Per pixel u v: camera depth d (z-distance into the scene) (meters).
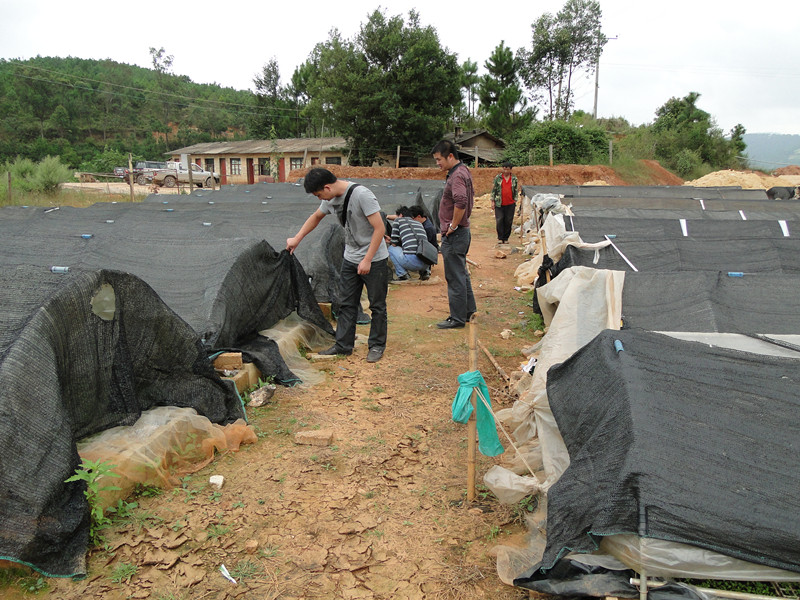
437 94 31.45
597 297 4.48
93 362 3.30
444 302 7.76
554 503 2.45
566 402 3.02
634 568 2.17
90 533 2.79
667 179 34.16
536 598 2.48
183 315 4.71
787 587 2.14
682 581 2.15
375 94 30.17
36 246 6.10
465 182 5.95
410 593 2.55
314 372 5.12
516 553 2.70
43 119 69.44
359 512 3.13
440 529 2.99
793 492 2.15
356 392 4.73
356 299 5.50
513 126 38.06
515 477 2.95
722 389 2.61
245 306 5.14
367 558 2.77
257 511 3.11
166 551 2.77
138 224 8.41
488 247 12.62
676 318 4.26
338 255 7.81
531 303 7.79
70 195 23.09
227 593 2.52
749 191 14.36
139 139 74.62
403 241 8.82
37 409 2.69
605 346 3.04
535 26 45.53
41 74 71.50
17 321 2.92
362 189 5.10
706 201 11.16
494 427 3.17
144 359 3.68
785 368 2.75
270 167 33.56
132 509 3.06
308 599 2.50
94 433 3.35
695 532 2.06
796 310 4.27
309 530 2.97
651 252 6.50
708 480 2.18
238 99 90.00
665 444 2.29
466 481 3.45
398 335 6.25
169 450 3.49
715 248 6.50
